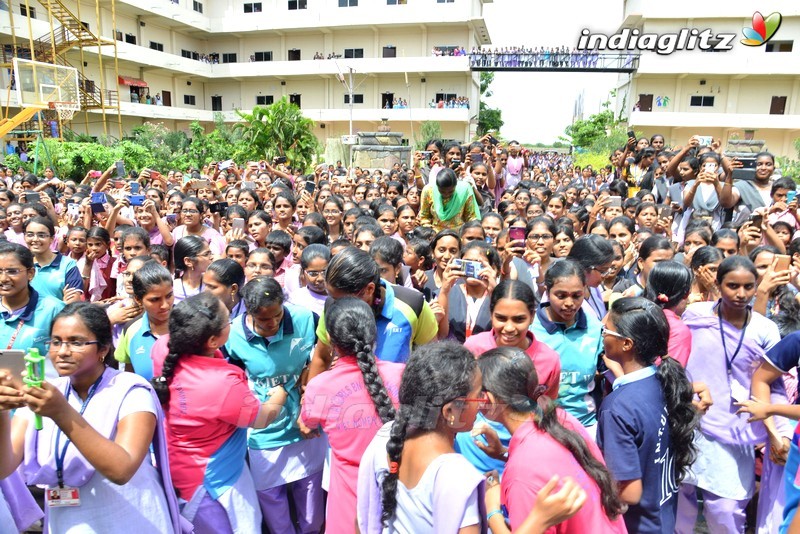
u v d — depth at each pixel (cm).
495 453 230
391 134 1916
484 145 953
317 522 311
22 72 1995
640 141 1156
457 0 3156
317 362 292
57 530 216
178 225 666
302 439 299
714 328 305
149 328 320
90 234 505
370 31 3422
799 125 2903
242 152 2689
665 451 232
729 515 297
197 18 3409
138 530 216
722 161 662
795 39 2922
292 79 3616
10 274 338
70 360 207
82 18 2830
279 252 473
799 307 351
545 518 161
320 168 1686
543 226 443
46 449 210
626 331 235
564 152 4828
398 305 302
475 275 347
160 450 226
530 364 202
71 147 1977
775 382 289
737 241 431
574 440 185
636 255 494
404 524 177
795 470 212
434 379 178
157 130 2706
